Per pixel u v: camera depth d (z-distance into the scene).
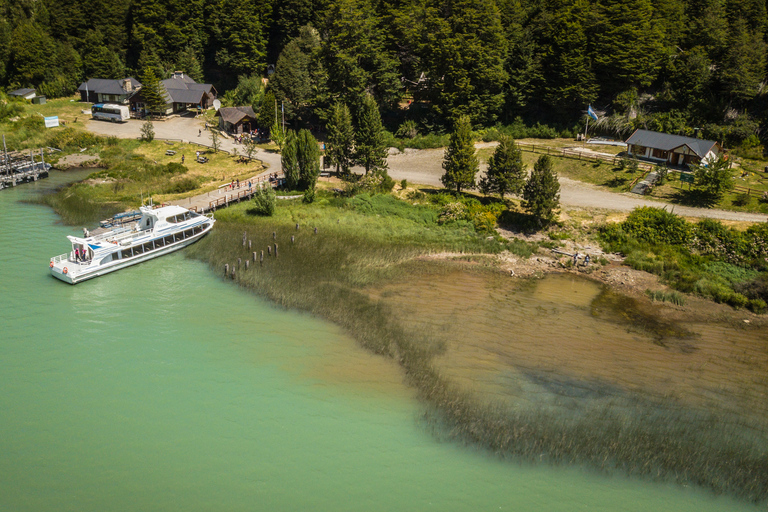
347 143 83.00
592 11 100.75
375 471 33.38
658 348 47.66
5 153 87.12
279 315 50.59
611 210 72.31
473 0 100.62
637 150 87.56
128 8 144.62
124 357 43.53
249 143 102.94
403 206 74.81
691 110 97.00
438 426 37.09
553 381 42.03
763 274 58.50
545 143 99.25
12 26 144.12
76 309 50.19
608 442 35.38
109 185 82.56
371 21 106.06
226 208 74.50
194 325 48.44
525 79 105.75
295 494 31.56
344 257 61.56
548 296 56.53
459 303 54.06
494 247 66.19
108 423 36.50
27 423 36.25
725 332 50.81
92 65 137.38
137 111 123.25
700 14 107.31
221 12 134.62
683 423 37.59
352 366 43.41
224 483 32.19
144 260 60.72
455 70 99.56
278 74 110.56
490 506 31.27
